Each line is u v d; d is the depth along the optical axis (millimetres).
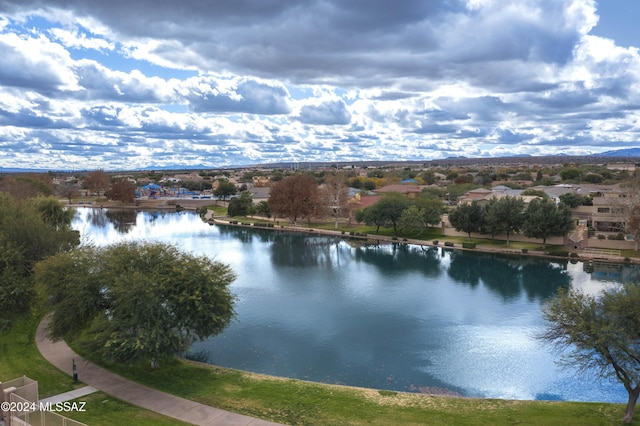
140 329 28766
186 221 153500
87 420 23953
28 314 39281
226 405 26734
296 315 51219
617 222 102562
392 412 26734
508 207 93125
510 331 45906
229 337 43969
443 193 174125
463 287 65438
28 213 49344
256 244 105938
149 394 27719
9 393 22953
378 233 116500
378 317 50688
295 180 133500
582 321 25047
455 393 33000
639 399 30969
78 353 33688
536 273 74562
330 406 27328
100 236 115875
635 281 67375
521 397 32344
